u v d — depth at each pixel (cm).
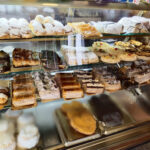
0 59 117
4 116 131
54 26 126
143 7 134
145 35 171
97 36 144
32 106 124
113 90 155
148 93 187
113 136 139
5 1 98
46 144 125
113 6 124
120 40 184
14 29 114
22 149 118
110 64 165
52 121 142
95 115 158
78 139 131
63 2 108
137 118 162
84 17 144
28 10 126
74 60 138
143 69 175
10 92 126
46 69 127
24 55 125
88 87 144
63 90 136
